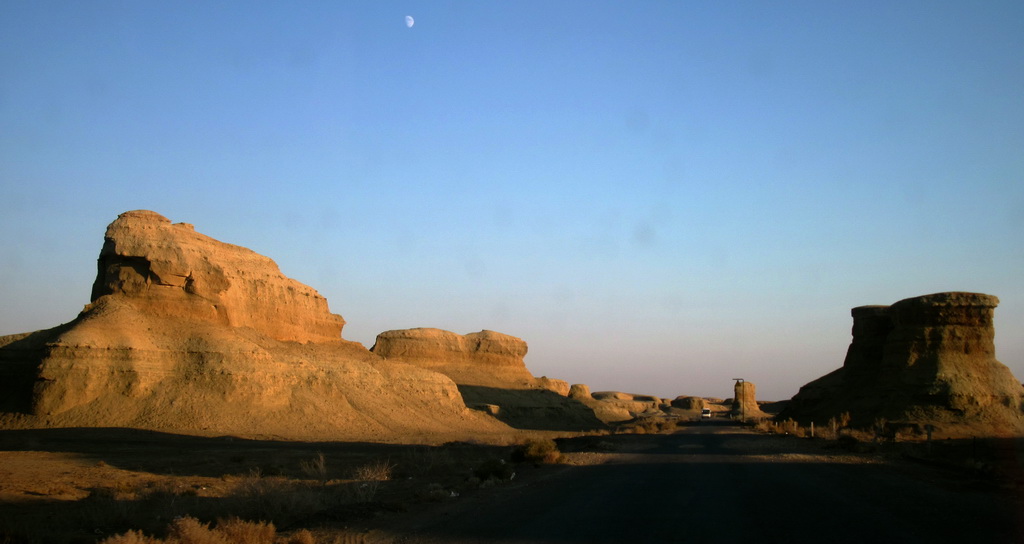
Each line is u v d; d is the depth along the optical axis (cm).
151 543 1318
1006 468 2586
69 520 1792
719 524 1474
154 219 7556
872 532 1365
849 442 4103
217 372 6794
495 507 1858
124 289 7188
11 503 2264
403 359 13350
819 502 1808
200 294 7412
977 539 1291
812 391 8838
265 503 1914
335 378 8206
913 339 6475
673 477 2534
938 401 6019
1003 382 6144
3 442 5012
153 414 6216
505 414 11969
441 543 1358
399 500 2061
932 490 2073
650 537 1343
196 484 2802
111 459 4088
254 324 8331
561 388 16125
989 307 6378
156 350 6669
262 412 6844
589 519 1582
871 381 7381
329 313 10019
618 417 17038
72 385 6147
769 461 3278
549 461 3353
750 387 18288
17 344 6675
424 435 7356
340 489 2198
